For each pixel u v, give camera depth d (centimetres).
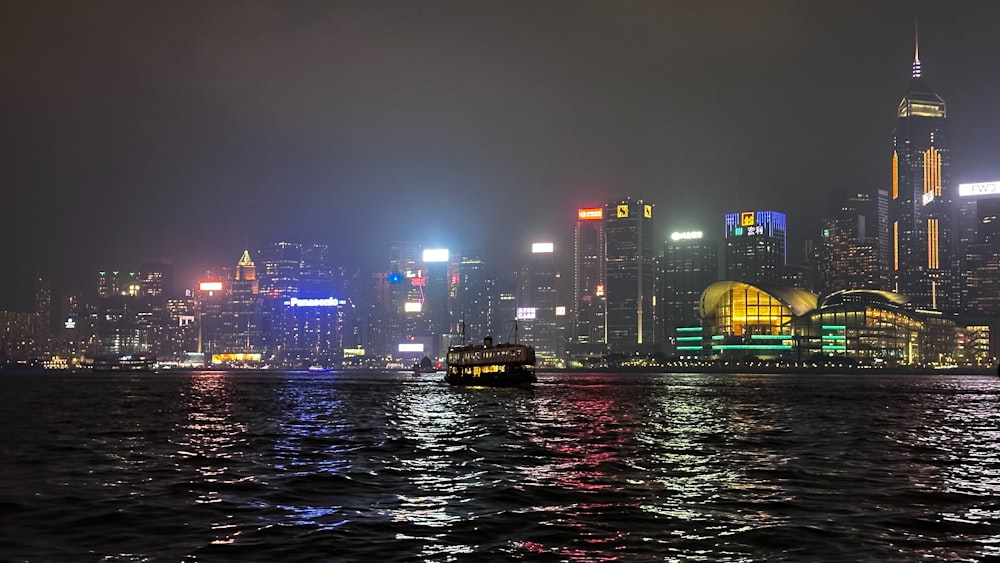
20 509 4050
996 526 3653
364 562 3055
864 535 3475
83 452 6588
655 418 10744
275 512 3984
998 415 11681
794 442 7519
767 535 3475
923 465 5809
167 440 7612
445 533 3525
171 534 3506
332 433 8419
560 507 4122
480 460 6106
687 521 3769
